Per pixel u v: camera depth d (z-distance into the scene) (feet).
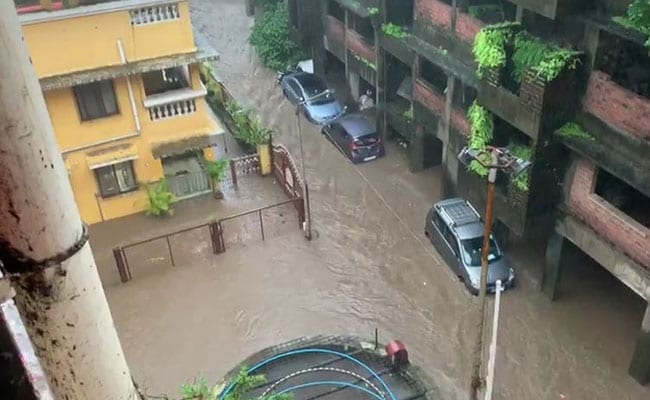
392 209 79.30
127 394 11.16
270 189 83.05
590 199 55.47
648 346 53.93
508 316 63.62
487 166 39.93
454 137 71.51
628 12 46.32
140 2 65.57
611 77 51.24
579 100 53.88
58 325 9.56
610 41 51.03
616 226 53.47
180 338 63.21
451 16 68.49
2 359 8.32
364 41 89.45
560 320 62.75
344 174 86.48
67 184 9.10
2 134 8.04
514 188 59.16
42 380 8.75
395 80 87.15
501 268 66.08
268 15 120.16
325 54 107.04
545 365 58.80
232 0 143.95
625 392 55.93
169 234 69.51
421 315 64.69
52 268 9.11
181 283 69.21
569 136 53.98
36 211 8.64
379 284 68.54
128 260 72.13
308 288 68.33
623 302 64.13
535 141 55.16
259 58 118.21
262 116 102.01
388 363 58.54
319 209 79.92
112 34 66.23
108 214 77.56
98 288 10.09
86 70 66.85
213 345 62.34
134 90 71.46
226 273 70.38
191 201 81.00
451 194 76.13
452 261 68.28
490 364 45.85
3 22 7.72
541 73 52.37
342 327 63.77
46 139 8.52
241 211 79.15
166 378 59.21
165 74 76.13
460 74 66.74
